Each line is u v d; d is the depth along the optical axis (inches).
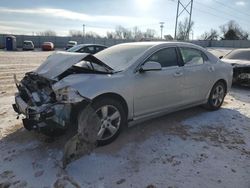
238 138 156.9
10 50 1315.2
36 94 132.2
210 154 135.7
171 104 171.5
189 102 185.2
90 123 121.8
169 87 165.5
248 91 300.7
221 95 213.2
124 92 141.4
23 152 133.6
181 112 203.5
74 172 117.1
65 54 155.8
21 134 154.7
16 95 153.5
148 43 172.6
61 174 115.5
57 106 120.4
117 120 143.4
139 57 153.1
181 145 145.2
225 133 164.1
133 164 124.6
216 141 151.7
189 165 124.6
